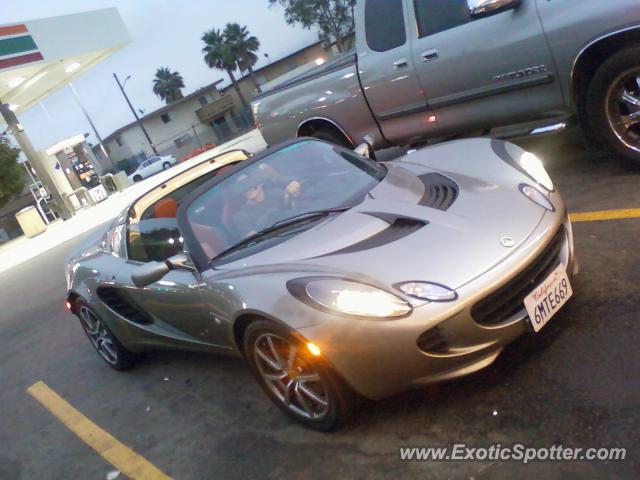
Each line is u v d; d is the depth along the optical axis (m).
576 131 6.23
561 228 2.93
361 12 5.88
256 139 22.94
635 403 2.37
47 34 20.03
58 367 5.60
